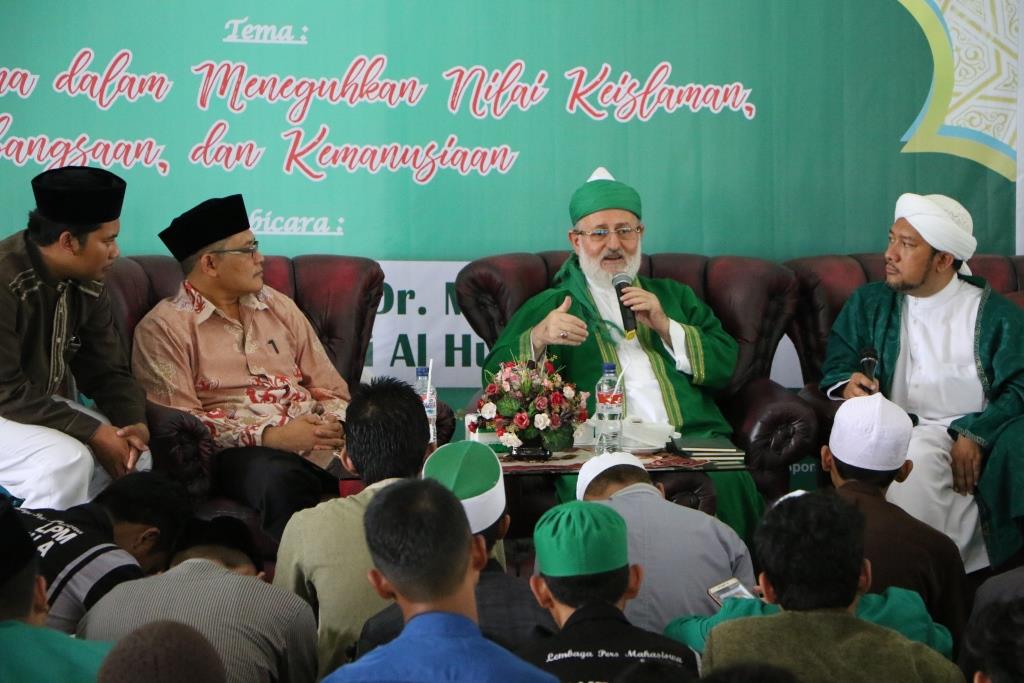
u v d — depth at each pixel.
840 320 5.50
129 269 5.18
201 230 4.99
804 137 6.32
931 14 6.30
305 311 5.45
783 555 2.46
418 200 6.18
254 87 6.03
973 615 2.64
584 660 2.38
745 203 6.32
